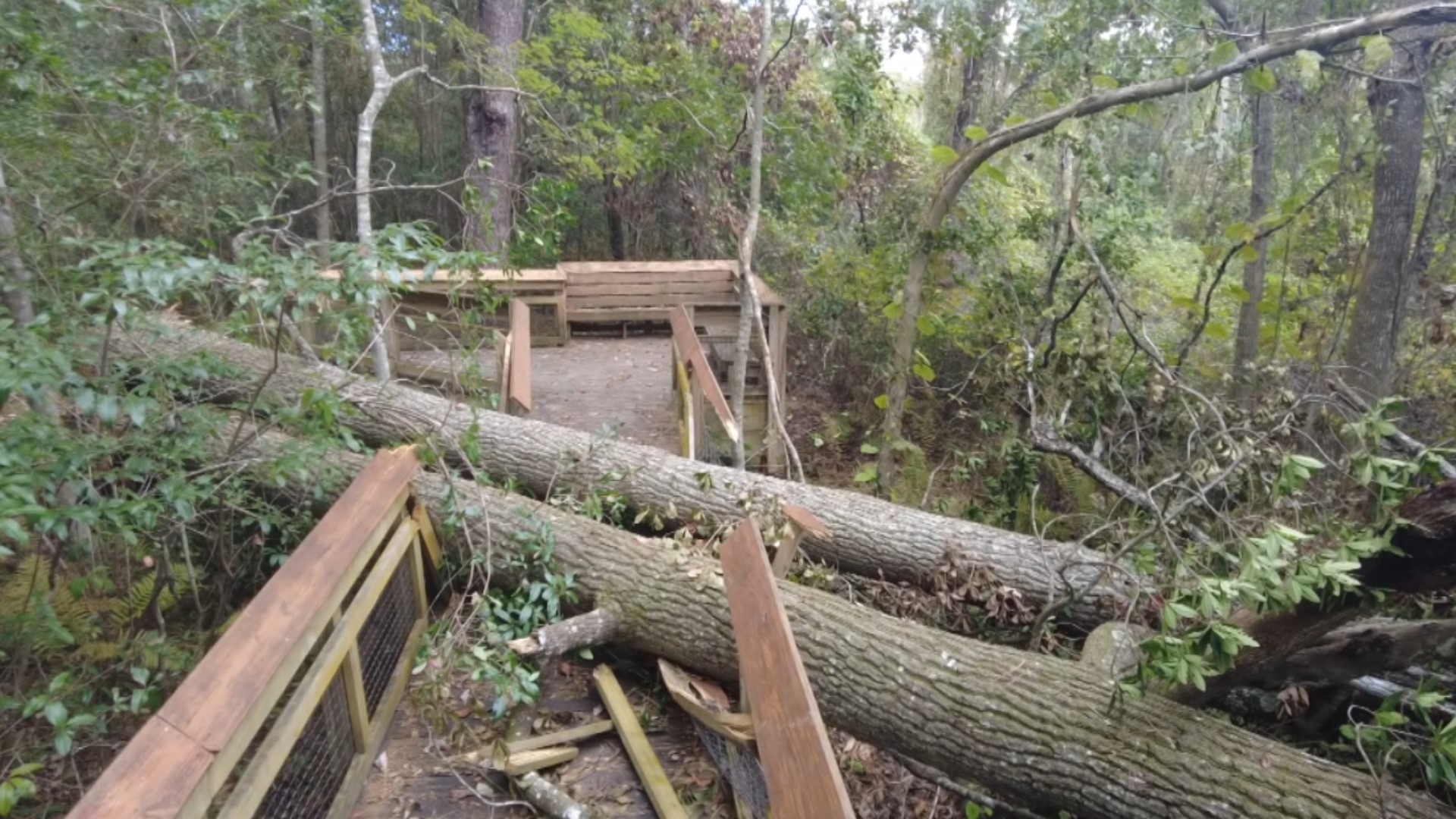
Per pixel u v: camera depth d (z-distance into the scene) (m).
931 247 6.64
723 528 4.54
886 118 9.75
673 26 9.00
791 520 3.87
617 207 12.42
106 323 2.66
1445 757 2.33
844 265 9.38
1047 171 10.26
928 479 6.48
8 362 2.24
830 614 3.63
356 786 2.94
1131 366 5.75
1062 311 6.75
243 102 8.22
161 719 1.88
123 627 3.57
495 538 4.34
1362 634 2.75
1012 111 8.88
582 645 3.85
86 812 1.61
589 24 8.04
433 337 7.77
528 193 7.46
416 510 3.93
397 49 11.62
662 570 4.02
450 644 3.44
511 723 3.53
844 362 9.55
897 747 3.36
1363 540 2.35
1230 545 3.42
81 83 3.78
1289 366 5.53
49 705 2.34
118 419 3.21
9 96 3.60
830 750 1.81
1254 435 3.88
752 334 7.76
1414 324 6.68
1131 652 3.39
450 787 3.11
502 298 5.02
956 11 7.00
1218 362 7.56
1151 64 6.33
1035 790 3.04
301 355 4.88
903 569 4.71
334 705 2.84
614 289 8.63
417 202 13.08
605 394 7.32
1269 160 7.14
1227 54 4.89
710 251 12.05
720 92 8.67
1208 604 2.47
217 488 3.24
